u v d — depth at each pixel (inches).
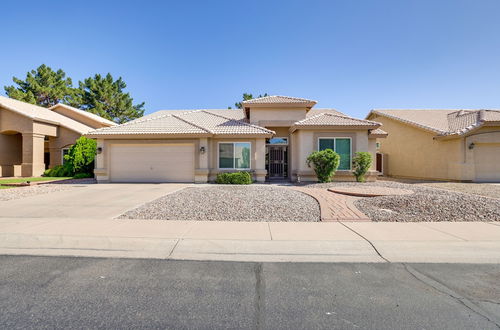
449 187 541.6
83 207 331.3
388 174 933.2
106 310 121.0
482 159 668.7
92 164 772.6
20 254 188.1
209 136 607.2
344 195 413.4
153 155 626.8
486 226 246.2
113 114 1721.2
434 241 204.8
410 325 110.6
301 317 116.1
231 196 399.5
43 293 135.5
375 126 615.8
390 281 149.4
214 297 132.5
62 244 204.7
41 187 532.4
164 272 160.7
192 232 227.8
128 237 213.8
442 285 144.5
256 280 150.9
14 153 886.4
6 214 294.7
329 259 180.2
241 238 211.9
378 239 209.2
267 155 753.6
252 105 729.0
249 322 112.6
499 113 712.4
